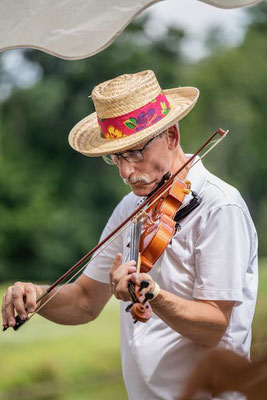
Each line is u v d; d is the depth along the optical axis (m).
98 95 7.78
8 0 7.84
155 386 7.74
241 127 93.44
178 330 7.28
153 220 7.65
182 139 89.19
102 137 7.92
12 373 25.58
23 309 7.70
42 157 84.12
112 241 8.24
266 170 95.56
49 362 26.42
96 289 8.67
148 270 7.37
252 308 7.80
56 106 83.62
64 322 8.58
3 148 82.56
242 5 7.10
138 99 7.62
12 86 83.62
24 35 7.88
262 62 98.50
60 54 7.82
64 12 7.74
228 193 7.62
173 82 88.94
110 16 7.62
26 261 79.12
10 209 78.81
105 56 84.56
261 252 94.75
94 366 26.91
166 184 7.62
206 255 7.45
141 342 7.80
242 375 3.94
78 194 84.56
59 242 80.38
